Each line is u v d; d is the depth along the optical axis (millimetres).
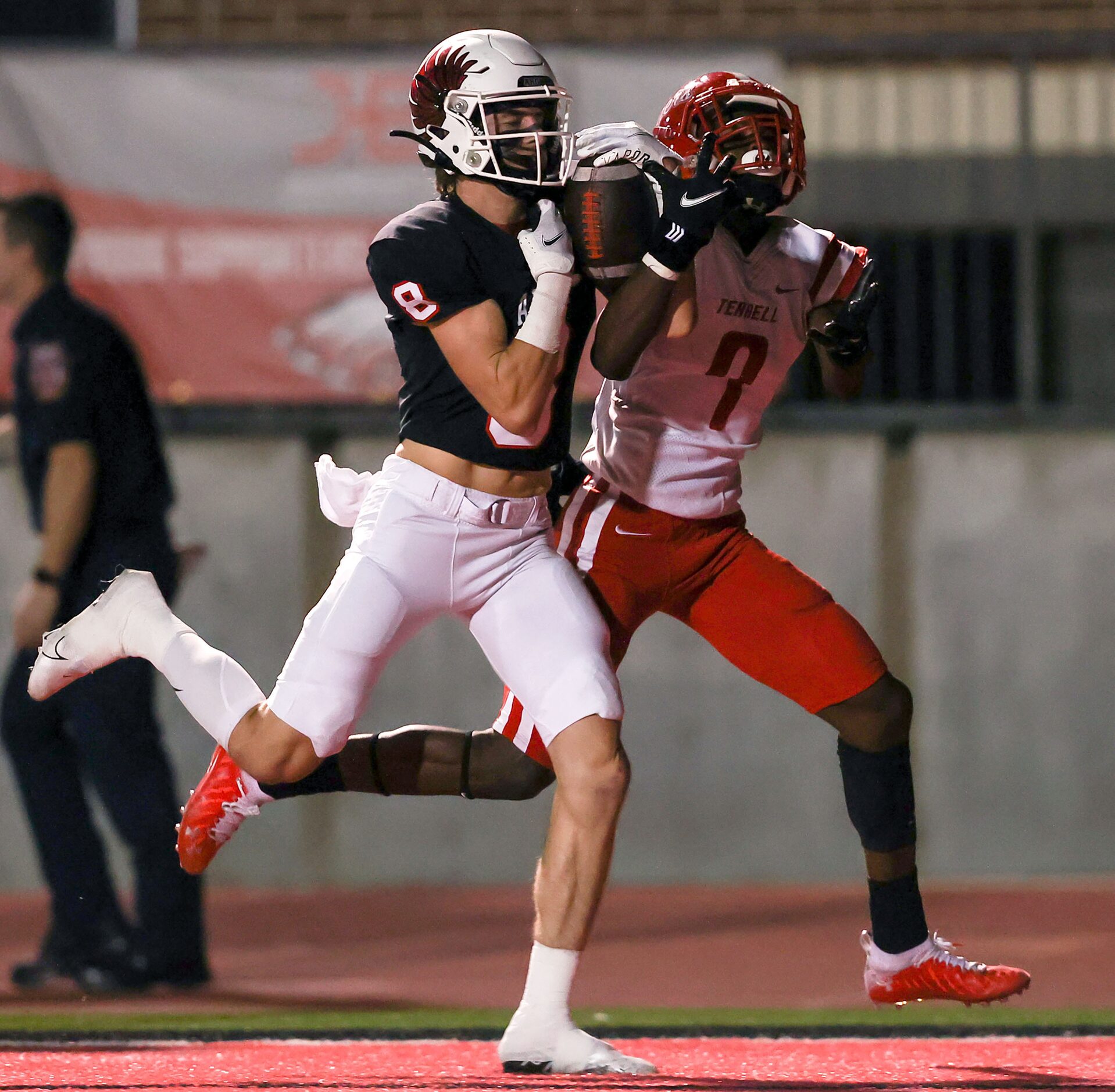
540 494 13211
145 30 33875
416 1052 14914
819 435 34031
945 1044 15312
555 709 12695
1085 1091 12414
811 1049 14945
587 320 13359
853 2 34250
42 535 20672
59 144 31984
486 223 12781
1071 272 34406
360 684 12938
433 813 33562
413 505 12875
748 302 13820
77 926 21469
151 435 21016
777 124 13398
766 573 14203
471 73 12594
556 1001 12984
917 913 14602
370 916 28641
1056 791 33469
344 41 33875
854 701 14156
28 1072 13688
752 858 33312
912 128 34062
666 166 13359
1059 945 24453
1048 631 33688
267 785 14023
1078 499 33781
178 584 21172
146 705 21141
